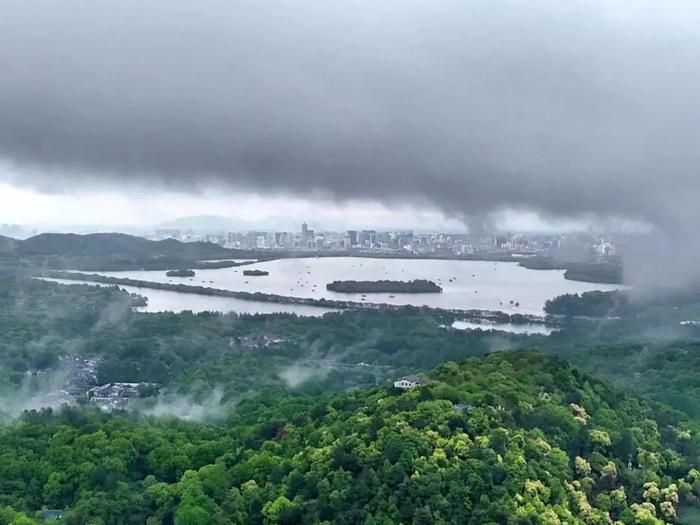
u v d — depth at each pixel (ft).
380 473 487.61
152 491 549.54
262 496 519.19
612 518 502.79
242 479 556.51
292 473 524.52
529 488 472.03
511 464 488.44
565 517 471.62
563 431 563.48
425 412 538.88
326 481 495.82
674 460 582.76
